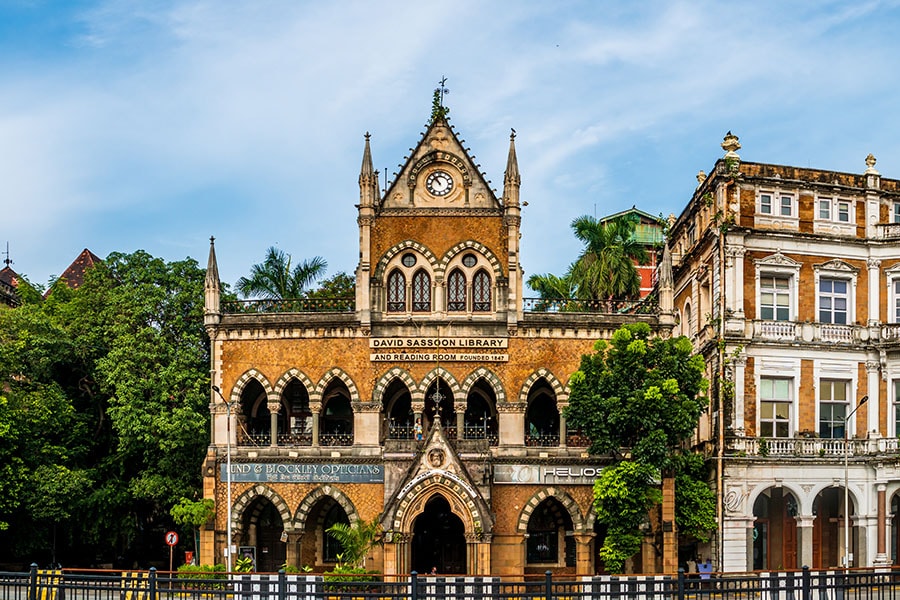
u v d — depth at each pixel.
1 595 38.88
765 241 57.50
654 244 88.44
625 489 49.41
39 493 56.31
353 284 77.25
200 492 60.31
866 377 58.09
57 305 66.56
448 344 56.12
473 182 57.44
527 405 57.03
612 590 39.38
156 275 62.31
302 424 59.84
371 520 54.81
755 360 56.66
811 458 56.06
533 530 57.78
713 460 55.97
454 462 52.47
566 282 75.25
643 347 50.59
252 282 68.56
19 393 58.75
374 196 57.59
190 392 58.62
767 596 41.84
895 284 58.62
